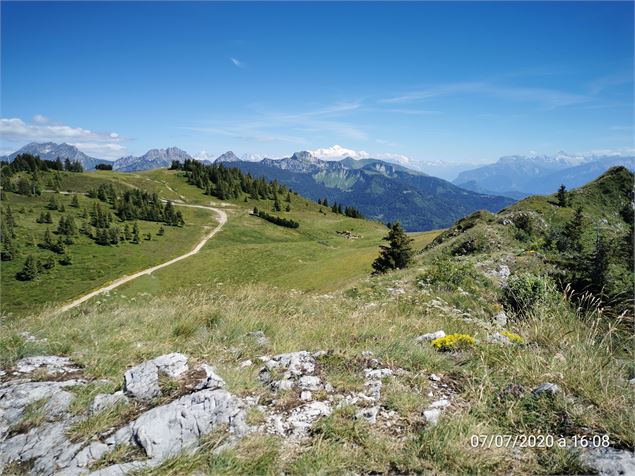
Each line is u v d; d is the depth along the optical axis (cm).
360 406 418
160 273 9806
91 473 329
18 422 405
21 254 11588
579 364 474
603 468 312
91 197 19188
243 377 477
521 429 377
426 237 8919
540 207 5812
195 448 356
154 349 611
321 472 318
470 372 493
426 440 355
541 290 1069
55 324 805
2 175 19400
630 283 1074
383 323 777
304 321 812
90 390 462
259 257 10569
